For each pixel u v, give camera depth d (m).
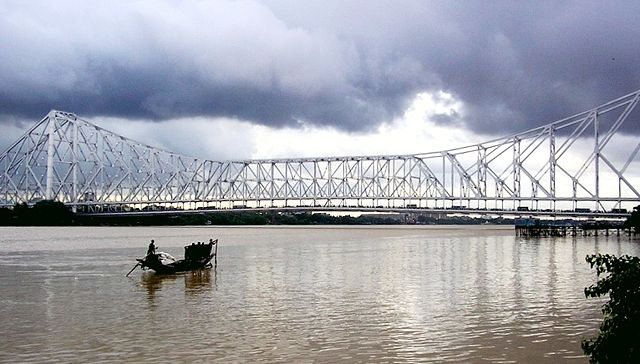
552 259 60.72
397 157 194.12
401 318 28.23
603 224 144.38
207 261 50.56
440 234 142.12
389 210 187.38
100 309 31.11
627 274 15.88
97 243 95.94
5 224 199.88
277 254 69.00
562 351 22.31
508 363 20.88
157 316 29.05
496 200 165.00
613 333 15.72
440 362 21.06
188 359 21.36
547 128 158.12
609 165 143.38
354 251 74.31
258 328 26.19
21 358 21.61
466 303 32.28
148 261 47.25
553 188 154.88
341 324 26.95
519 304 31.88
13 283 41.94
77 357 21.72
